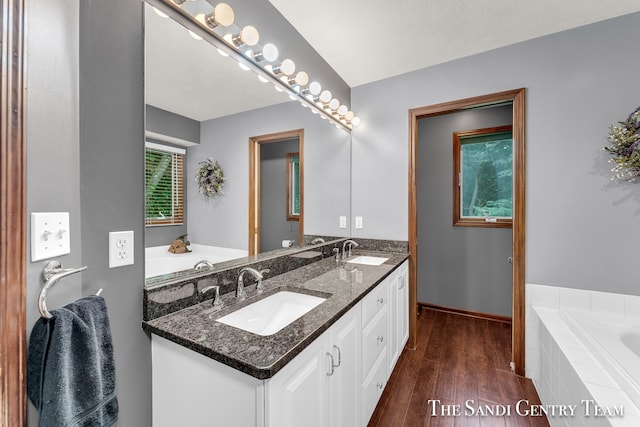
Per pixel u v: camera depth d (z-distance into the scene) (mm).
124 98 958
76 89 810
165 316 1050
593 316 1708
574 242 1842
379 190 2570
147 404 999
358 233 2666
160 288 1040
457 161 3172
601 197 1771
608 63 1750
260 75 1592
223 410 812
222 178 1417
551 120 1897
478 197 3143
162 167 1112
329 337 1049
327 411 1029
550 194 1900
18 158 580
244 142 1544
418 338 2592
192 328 945
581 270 1826
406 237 2465
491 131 2996
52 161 717
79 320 682
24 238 596
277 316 1385
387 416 1608
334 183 2418
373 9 1651
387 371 1800
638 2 1595
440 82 2281
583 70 1812
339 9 1654
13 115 569
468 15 1702
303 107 2025
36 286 653
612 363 1229
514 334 2027
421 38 1938
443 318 3057
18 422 577
